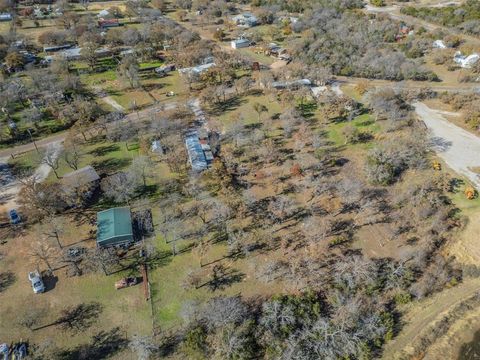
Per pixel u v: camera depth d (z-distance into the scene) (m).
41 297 53.59
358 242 61.38
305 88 96.56
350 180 71.94
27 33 142.38
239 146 81.19
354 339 47.91
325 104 92.19
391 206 67.38
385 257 59.22
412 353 48.62
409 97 96.62
